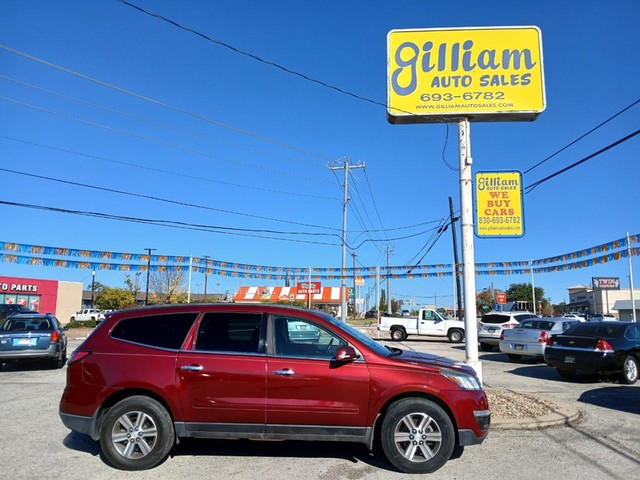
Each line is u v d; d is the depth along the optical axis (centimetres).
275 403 552
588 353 1181
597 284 6631
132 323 597
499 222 948
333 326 587
